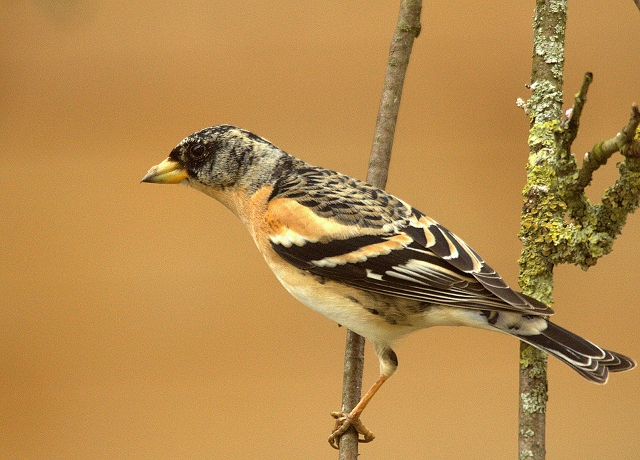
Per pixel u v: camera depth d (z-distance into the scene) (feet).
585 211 20.35
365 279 22.39
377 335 23.03
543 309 19.83
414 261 22.22
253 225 25.27
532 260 20.90
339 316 23.06
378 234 22.72
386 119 25.27
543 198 20.81
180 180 26.66
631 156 18.24
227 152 25.80
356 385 23.88
